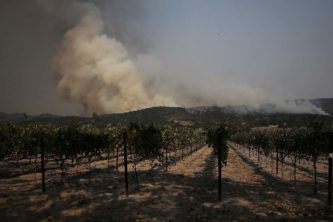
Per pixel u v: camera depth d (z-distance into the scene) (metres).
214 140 58.75
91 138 69.31
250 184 56.34
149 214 34.12
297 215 34.31
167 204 38.59
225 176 66.06
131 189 48.16
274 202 40.88
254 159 106.88
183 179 60.72
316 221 32.00
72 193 44.47
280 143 67.50
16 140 70.12
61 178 58.38
